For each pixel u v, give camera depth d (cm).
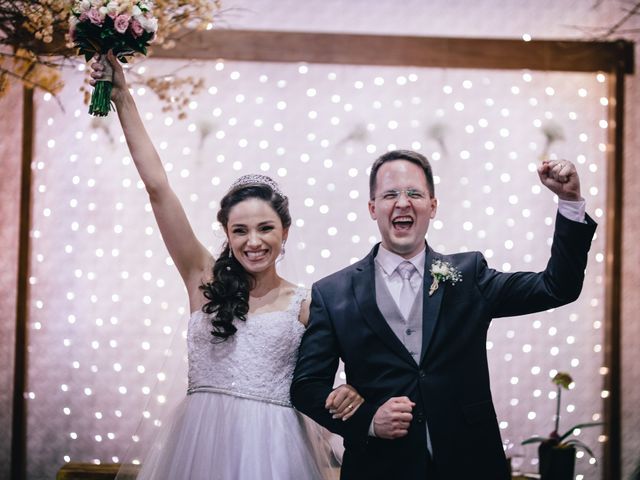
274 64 395
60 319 391
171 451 262
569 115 392
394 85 394
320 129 393
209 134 393
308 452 261
